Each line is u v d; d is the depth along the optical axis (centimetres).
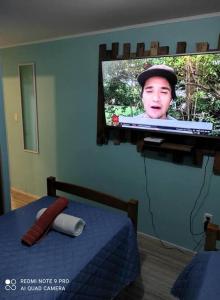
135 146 267
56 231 169
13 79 357
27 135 368
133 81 234
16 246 151
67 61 296
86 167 312
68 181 333
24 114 362
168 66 211
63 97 311
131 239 185
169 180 252
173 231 259
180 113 217
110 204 205
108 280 159
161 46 229
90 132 298
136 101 238
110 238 163
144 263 232
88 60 278
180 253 249
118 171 286
